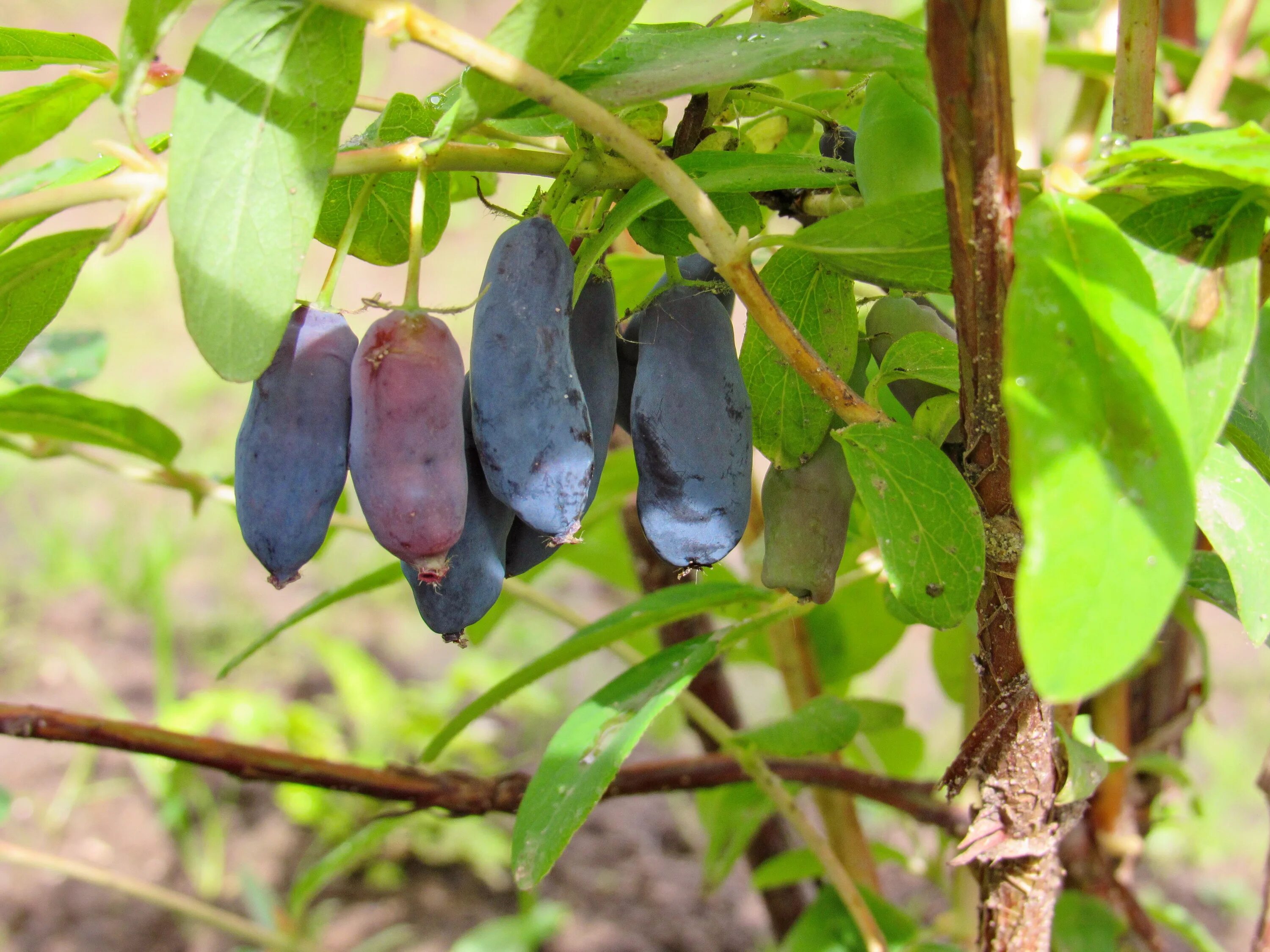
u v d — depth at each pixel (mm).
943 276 211
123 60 206
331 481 211
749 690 727
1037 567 177
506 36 203
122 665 725
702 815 398
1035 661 176
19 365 332
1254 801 655
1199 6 432
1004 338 186
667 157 215
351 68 207
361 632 784
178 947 556
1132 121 233
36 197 204
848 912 336
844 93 263
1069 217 192
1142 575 178
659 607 263
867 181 220
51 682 704
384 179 239
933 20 193
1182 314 204
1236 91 347
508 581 339
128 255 1113
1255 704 700
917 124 219
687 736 708
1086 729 264
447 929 577
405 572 218
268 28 205
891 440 214
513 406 208
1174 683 318
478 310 211
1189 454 182
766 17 231
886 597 279
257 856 615
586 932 575
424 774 291
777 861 357
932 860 371
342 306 926
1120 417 183
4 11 1276
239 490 211
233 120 205
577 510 209
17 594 791
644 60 213
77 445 761
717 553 219
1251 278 202
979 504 216
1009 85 195
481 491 219
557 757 242
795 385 231
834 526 229
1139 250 206
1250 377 262
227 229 203
